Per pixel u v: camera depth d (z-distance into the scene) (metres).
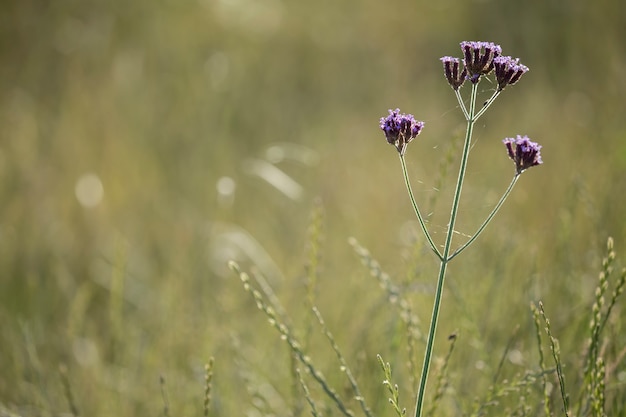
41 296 5.37
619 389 3.17
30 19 9.52
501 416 3.34
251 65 9.40
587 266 4.51
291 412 3.54
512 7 9.42
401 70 9.15
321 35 10.08
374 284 4.65
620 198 4.50
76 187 6.85
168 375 4.18
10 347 4.57
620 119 6.13
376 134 7.73
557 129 6.91
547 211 5.30
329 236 5.64
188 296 5.02
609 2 8.64
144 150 7.38
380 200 6.11
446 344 3.78
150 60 9.15
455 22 9.80
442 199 5.15
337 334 4.21
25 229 6.08
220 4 10.41
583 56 8.33
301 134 7.96
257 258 5.64
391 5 10.49
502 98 8.08
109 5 10.03
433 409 2.99
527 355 3.69
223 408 3.92
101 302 5.72
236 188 6.91
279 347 4.40
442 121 7.77
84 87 8.47
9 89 8.59
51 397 4.12
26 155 7.05
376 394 3.59
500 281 4.13
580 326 3.64
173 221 6.45
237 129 8.01
